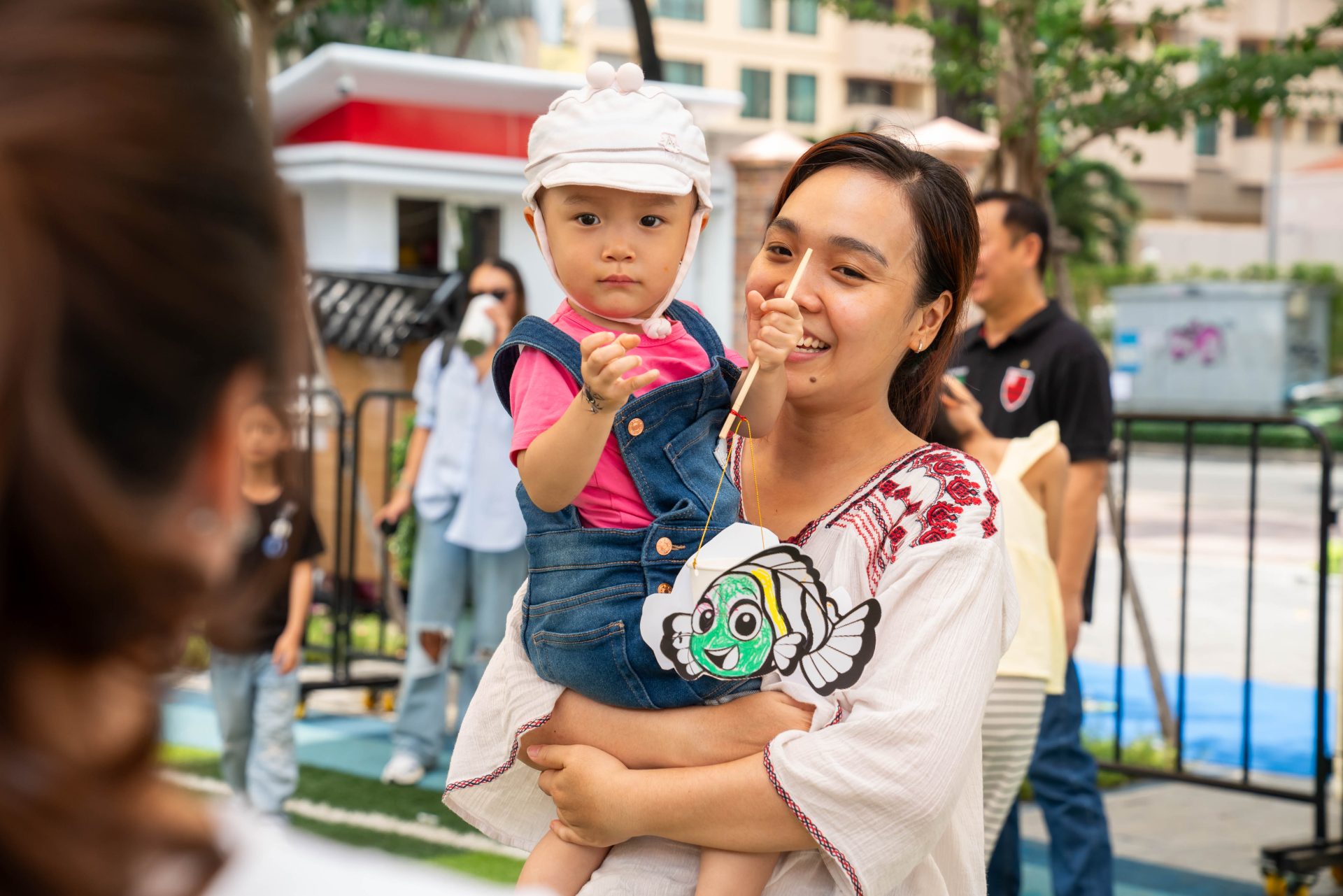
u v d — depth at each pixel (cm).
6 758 61
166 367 62
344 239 862
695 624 167
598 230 179
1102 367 400
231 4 73
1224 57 597
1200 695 732
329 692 682
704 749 170
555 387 178
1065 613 387
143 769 65
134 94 62
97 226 60
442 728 525
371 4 1188
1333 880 450
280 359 67
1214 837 490
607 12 3141
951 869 180
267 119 73
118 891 63
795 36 3406
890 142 186
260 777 426
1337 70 585
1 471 58
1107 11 617
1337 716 527
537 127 182
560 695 180
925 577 169
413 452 572
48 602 61
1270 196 3794
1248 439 2456
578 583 175
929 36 673
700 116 963
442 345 562
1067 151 626
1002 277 412
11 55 61
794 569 167
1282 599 1045
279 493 406
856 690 165
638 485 176
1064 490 359
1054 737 376
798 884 170
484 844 438
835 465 187
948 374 416
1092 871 371
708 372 182
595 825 170
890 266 179
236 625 70
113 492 61
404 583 751
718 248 1050
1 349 58
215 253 63
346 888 74
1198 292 2919
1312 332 2980
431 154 866
